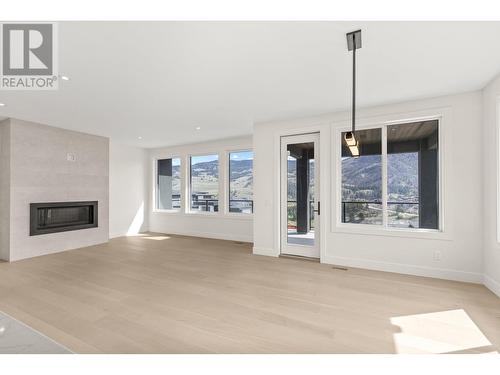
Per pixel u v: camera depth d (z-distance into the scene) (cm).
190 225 702
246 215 620
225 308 264
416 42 224
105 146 604
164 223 747
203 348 196
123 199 695
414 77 293
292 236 469
